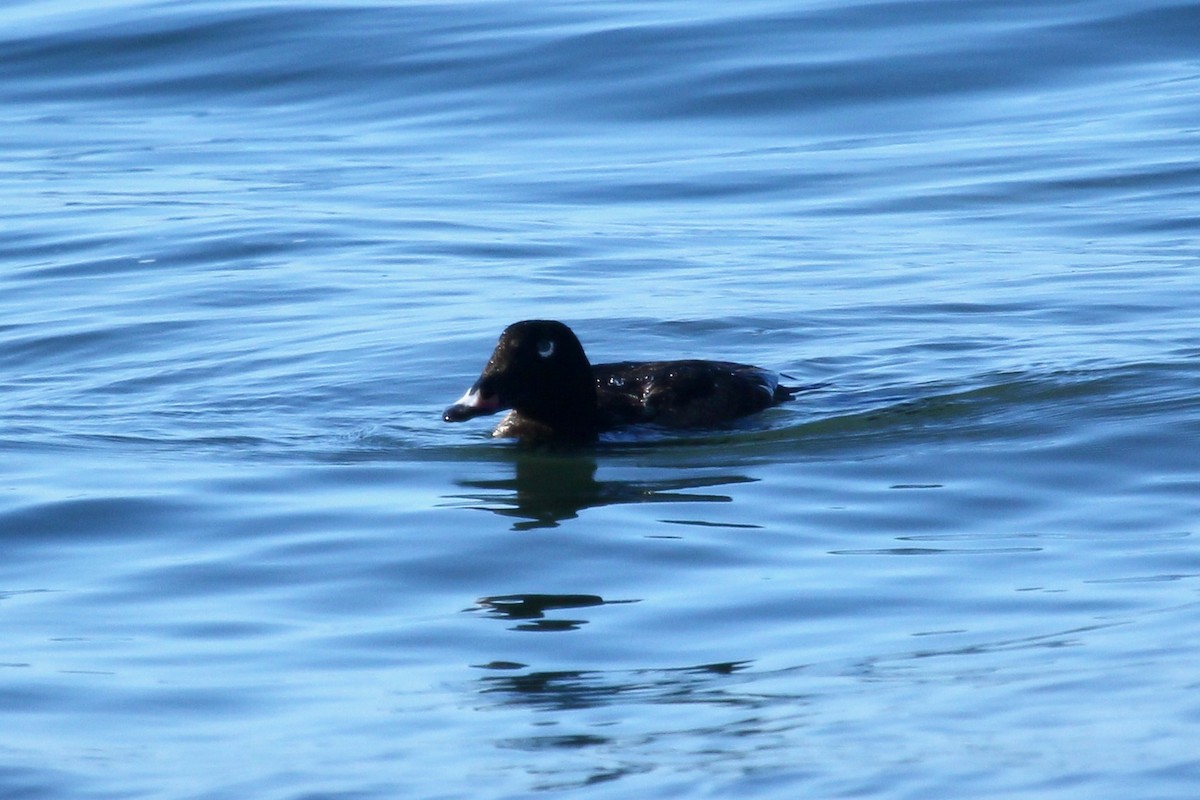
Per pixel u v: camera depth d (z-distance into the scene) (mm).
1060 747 11711
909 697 12859
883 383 24141
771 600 15359
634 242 33688
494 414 23344
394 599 15719
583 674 13773
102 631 14945
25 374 25859
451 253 33031
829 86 43094
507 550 17000
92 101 45156
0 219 36188
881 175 37781
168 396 24422
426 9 49531
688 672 13734
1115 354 24812
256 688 13609
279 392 24531
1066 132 39844
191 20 49094
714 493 18953
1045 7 47219
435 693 13445
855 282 30344
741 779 11547
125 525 18000
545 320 21938
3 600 15773
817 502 18469
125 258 33094
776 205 36156
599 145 40688
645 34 46375
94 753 12430
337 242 33938
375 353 26422
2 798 11711
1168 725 11945
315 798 11594
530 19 48188
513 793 11523
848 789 11305
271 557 16906
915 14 47000
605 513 18219
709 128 41406
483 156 40219
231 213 36062
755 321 27938
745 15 47406
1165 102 41344
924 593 15398
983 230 33844
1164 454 19719
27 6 52031
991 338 26422
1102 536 16875
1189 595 14891
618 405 22438
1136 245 32250
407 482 19766
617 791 11477
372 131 42219
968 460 19922
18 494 19125
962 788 11195
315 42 47406
